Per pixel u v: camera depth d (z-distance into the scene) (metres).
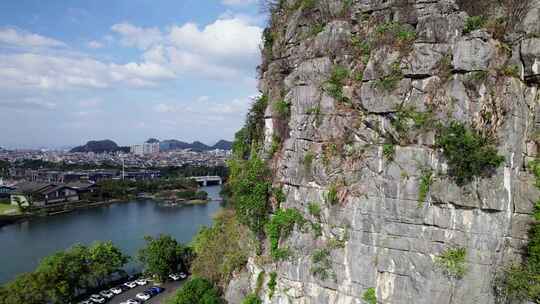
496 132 21.25
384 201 23.31
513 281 20.70
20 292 42.97
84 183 161.12
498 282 21.27
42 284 45.22
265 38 36.78
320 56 27.75
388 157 23.44
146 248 62.59
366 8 26.95
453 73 22.28
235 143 40.59
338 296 25.09
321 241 26.14
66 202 136.50
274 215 30.05
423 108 22.84
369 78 24.66
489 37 22.30
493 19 23.14
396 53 23.98
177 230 96.62
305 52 28.95
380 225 23.45
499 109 21.38
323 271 25.64
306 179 27.38
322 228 26.25
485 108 21.44
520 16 22.67
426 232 22.23
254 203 31.66
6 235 89.69
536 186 21.58
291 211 28.28
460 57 21.81
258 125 37.47
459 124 21.52
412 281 22.41
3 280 59.72
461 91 21.81
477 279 21.12
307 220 27.09
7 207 123.31
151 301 52.22
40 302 44.56
